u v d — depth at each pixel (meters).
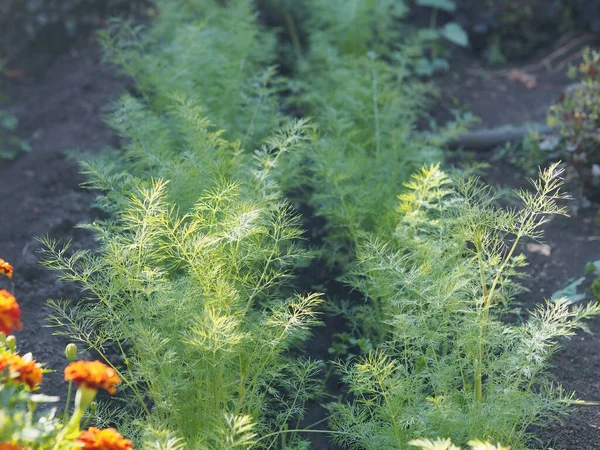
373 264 1.51
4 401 1.11
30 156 2.13
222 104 1.96
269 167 1.66
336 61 2.23
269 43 2.31
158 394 1.35
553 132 2.12
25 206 1.96
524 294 1.77
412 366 1.47
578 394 1.54
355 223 1.73
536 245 1.90
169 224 1.54
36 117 2.30
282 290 1.76
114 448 1.13
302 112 2.33
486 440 1.36
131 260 1.38
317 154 1.82
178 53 2.07
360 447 1.47
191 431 1.38
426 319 1.43
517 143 2.26
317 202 1.92
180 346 1.40
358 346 1.69
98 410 1.47
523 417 1.40
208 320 1.30
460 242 1.47
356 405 1.56
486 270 1.45
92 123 2.23
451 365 1.42
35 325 1.64
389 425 1.42
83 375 1.14
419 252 1.50
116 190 1.61
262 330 1.39
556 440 1.46
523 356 1.38
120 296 1.50
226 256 1.41
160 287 1.37
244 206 1.40
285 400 1.58
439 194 1.53
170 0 2.33
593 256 1.86
